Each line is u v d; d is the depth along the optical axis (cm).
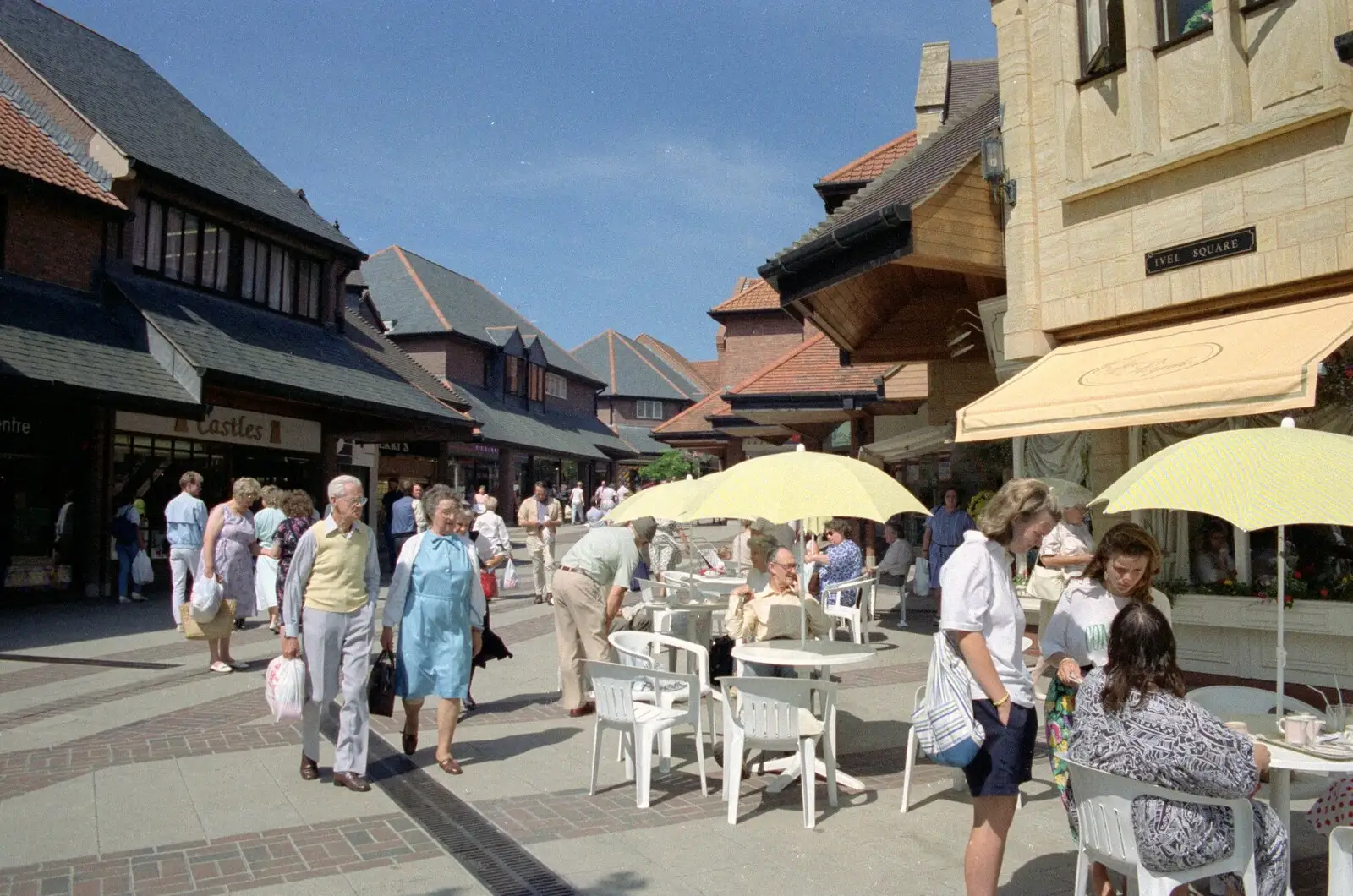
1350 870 316
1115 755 349
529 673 986
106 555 1595
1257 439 405
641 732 552
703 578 1123
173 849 476
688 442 3341
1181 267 832
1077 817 380
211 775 605
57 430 1553
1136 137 849
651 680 609
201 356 1545
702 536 3578
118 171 1584
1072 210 928
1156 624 360
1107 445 961
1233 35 782
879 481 579
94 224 1567
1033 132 969
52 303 1464
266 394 1675
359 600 588
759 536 787
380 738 710
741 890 430
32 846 479
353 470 2847
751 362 3253
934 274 1300
